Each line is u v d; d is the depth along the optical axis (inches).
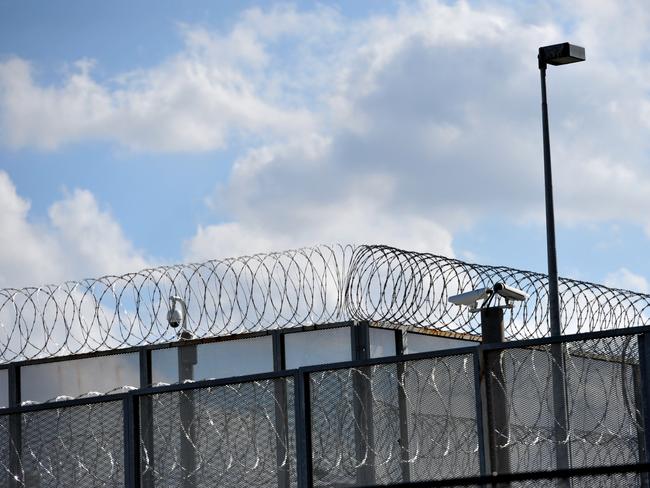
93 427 930.7
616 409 761.0
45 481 938.1
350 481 868.0
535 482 731.4
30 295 1203.9
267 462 874.1
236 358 1202.0
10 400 1295.5
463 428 826.2
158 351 1246.3
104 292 1197.7
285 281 1151.6
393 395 880.3
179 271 1184.2
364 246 1128.8
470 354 821.9
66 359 1285.7
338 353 1143.0
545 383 783.7
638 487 722.8
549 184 1198.9
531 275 1147.3
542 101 1222.3
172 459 898.1
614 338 764.0
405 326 1173.1
